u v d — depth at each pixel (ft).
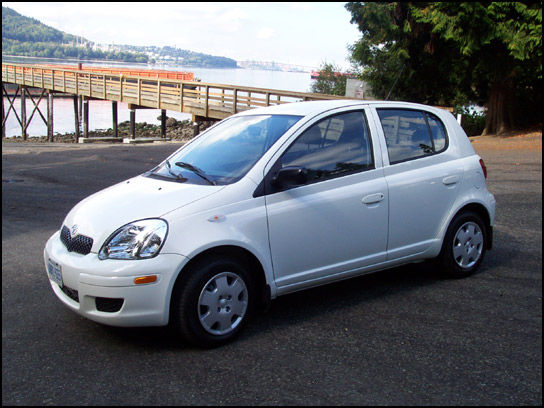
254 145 14.15
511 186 33.47
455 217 16.51
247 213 12.72
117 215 12.39
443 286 16.19
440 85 85.92
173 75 180.86
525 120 80.84
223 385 10.55
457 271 16.70
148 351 12.10
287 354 11.87
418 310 14.33
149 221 11.93
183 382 10.68
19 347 12.33
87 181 38.24
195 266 11.98
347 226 14.21
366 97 88.22
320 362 11.47
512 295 15.42
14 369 11.27
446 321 13.61
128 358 11.77
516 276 17.08
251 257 12.98
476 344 12.29
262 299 13.24
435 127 16.72
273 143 13.73
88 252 12.14
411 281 16.71
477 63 72.23
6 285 16.63
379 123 15.38
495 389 10.36
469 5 61.87
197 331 11.94
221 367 11.29
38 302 15.20
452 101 90.07
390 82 84.23
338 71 126.31
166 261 11.58
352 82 89.30
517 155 50.37
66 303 12.34
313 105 15.16
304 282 13.80
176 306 11.83
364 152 14.88
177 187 13.26
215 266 12.10
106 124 157.38
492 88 75.36
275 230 13.07
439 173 16.02
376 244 14.88
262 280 13.17
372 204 14.58
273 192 13.20
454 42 71.56
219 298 12.26
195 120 86.58
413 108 16.37
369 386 10.48
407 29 71.67
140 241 11.66
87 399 10.07
